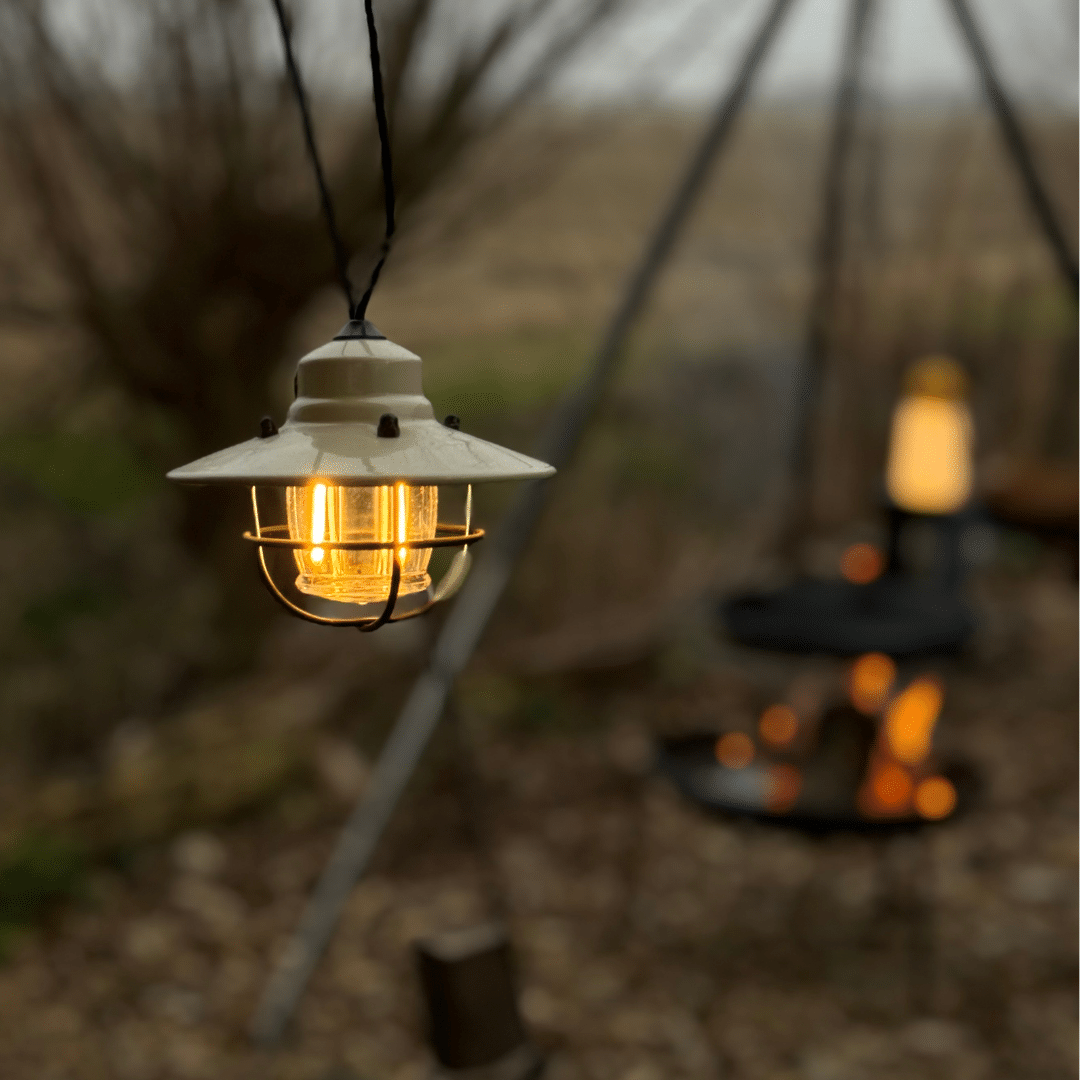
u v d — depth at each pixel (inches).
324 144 162.9
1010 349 272.2
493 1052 111.3
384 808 142.7
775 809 127.6
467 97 160.9
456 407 251.6
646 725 239.0
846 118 216.5
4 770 203.3
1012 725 230.4
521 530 148.2
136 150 158.1
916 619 140.8
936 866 178.4
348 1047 139.3
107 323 168.1
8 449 217.2
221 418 183.3
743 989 149.5
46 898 167.8
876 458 268.5
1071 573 197.3
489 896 176.1
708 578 272.2
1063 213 231.5
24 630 215.8
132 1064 135.5
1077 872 175.2
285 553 58.9
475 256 207.9
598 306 252.1
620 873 183.2
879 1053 134.4
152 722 217.5
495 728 231.9
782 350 285.4
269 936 164.2
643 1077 131.9
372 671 226.4
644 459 278.4
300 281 169.9
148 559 228.8
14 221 163.8
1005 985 146.7
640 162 237.9
